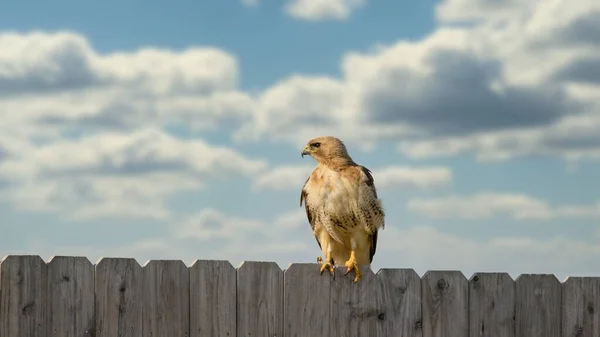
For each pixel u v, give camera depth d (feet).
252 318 23.89
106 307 22.06
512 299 26.91
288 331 24.36
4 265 20.97
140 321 22.44
